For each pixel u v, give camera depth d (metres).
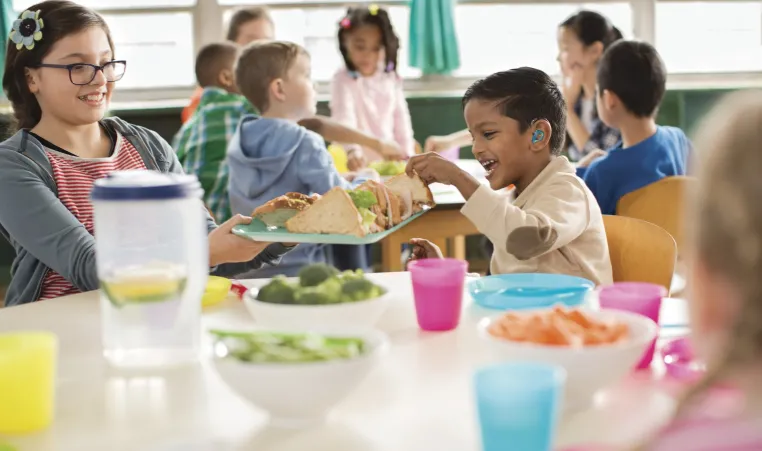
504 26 4.96
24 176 1.66
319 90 4.92
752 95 0.56
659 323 1.14
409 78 4.96
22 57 1.73
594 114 3.75
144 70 4.96
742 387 0.55
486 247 3.40
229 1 4.92
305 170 2.65
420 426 0.86
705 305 0.56
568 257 1.71
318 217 1.61
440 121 4.76
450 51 4.84
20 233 1.61
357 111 4.11
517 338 0.93
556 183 1.76
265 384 0.83
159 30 4.92
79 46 1.72
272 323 1.12
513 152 1.85
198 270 1.09
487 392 0.71
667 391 0.95
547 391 0.70
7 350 0.92
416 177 1.82
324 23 4.94
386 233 1.64
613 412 0.90
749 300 0.53
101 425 0.89
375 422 0.88
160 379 1.04
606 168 2.49
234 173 2.71
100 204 1.05
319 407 0.86
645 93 2.51
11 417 0.88
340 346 0.91
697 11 4.95
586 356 0.86
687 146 2.65
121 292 1.06
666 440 0.55
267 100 2.82
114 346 1.08
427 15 4.80
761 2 4.94
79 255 1.53
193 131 3.19
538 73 1.86
